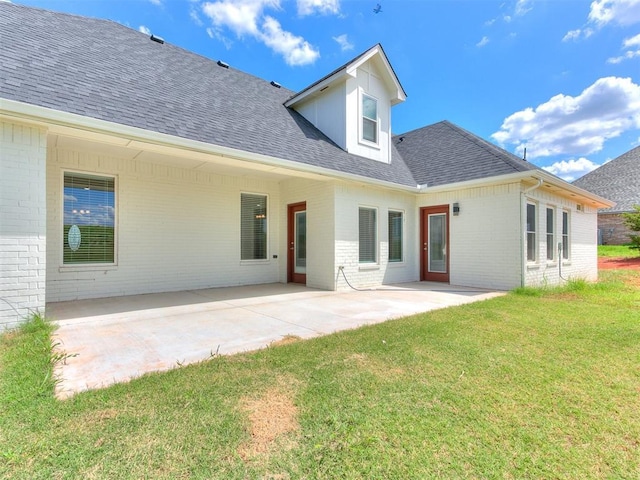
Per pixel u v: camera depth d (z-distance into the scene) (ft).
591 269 40.57
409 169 36.29
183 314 18.02
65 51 20.18
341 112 31.19
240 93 29.86
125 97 19.16
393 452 6.25
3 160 13.93
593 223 42.04
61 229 21.39
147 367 10.28
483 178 28.07
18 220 14.14
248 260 30.89
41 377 9.02
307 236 29.73
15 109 13.30
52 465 5.70
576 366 10.46
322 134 32.27
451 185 30.17
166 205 25.86
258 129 25.26
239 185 30.27
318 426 7.07
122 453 6.06
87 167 22.24
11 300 13.87
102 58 21.95
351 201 28.60
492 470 5.78
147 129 17.48
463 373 9.87
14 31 19.19
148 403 7.86
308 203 29.68
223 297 23.66
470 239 29.81
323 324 15.90
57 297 21.26
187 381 9.13
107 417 7.21
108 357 11.18
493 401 8.20
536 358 11.14
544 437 6.75
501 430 6.97
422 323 15.69
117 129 16.28
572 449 6.38
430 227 33.76
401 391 8.69
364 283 29.30
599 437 6.77
